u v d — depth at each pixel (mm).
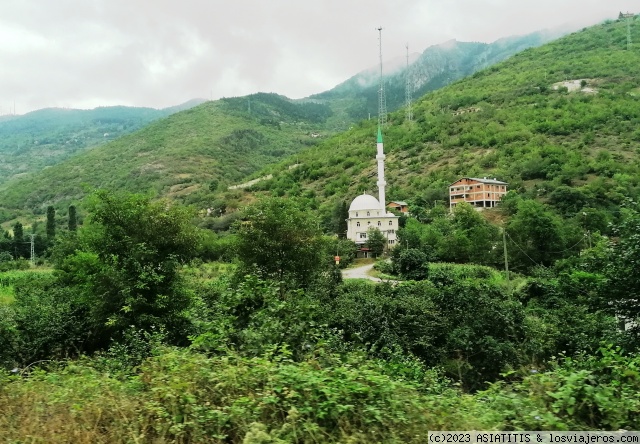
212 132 182125
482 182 71750
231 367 5074
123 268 16266
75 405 4441
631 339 13383
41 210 116188
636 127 85188
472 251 50719
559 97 112438
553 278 37562
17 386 5500
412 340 18094
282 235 21297
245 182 125125
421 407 4402
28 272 47781
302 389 4461
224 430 4152
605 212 51500
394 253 50969
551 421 4094
